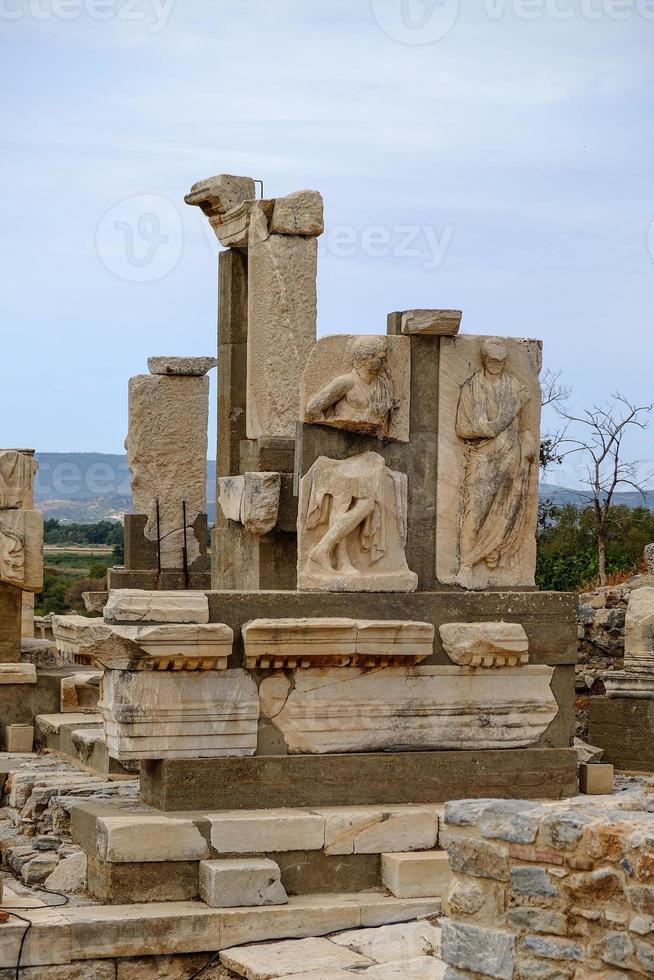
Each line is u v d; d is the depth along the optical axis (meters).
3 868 10.91
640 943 6.93
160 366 16.34
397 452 11.14
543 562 22.69
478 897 7.54
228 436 13.66
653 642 13.67
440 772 10.89
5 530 15.06
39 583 15.19
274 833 10.03
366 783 10.66
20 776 12.41
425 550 11.21
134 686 10.14
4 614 15.19
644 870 6.96
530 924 7.33
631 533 25.23
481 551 11.30
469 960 7.50
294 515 12.09
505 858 7.46
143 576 16.06
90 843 10.03
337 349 10.91
